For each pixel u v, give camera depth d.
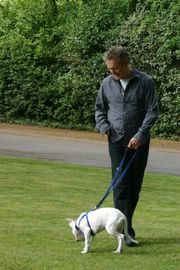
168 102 21.78
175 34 22.03
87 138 21.56
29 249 6.64
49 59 24.98
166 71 21.91
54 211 8.88
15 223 7.94
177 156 17.36
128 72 6.93
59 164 14.16
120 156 7.09
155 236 7.45
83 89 23.73
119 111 7.02
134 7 24.30
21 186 11.03
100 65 23.34
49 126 25.00
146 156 7.10
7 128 24.06
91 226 6.58
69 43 24.06
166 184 12.02
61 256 6.39
